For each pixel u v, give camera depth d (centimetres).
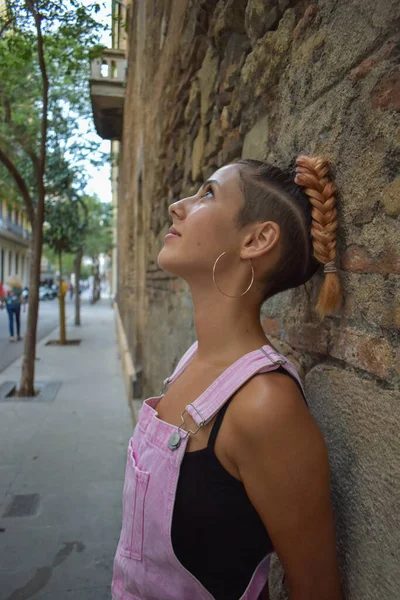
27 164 1036
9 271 4378
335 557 84
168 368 369
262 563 91
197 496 84
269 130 152
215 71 221
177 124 322
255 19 157
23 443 480
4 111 697
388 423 80
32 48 519
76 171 1112
